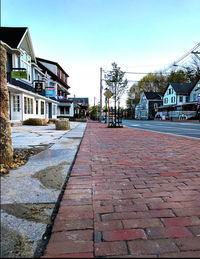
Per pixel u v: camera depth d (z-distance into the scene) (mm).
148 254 1353
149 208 1988
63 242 1446
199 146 5730
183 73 57781
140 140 7043
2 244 1440
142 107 62688
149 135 8914
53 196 2207
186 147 5543
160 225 1698
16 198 2105
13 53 13984
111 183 2656
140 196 2268
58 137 7340
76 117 32969
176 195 2312
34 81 17234
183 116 37312
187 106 38438
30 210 1898
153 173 3125
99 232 1577
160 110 51188
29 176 2766
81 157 4094
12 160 3316
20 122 13570
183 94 43625
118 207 1993
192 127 15898
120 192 2365
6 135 3146
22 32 15391
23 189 2334
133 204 2068
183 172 3193
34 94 16047
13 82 13453
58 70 30781
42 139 6621
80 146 5414
